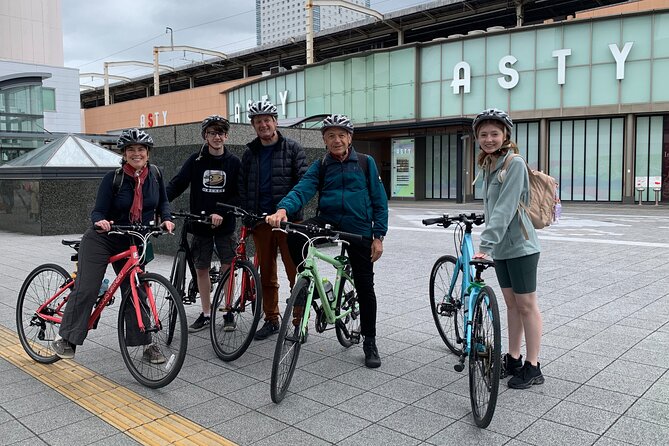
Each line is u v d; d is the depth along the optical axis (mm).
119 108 54156
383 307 6141
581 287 6957
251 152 5098
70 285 4375
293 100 33219
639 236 12125
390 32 38094
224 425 3381
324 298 4180
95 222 4016
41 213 12797
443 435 3229
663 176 23000
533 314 3879
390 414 3516
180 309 3863
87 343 5000
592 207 22266
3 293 6977
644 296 6453
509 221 3631
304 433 3270
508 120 3682
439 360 4504
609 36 22578
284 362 3750
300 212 5090
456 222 4367
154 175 4531
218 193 5199
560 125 24703
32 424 3428
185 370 4332
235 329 4582
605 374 4102
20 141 22531
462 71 25828
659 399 3658
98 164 13703
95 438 3240
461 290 4309
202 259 5301
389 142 32312
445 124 25047
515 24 35969
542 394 3770
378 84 28312
